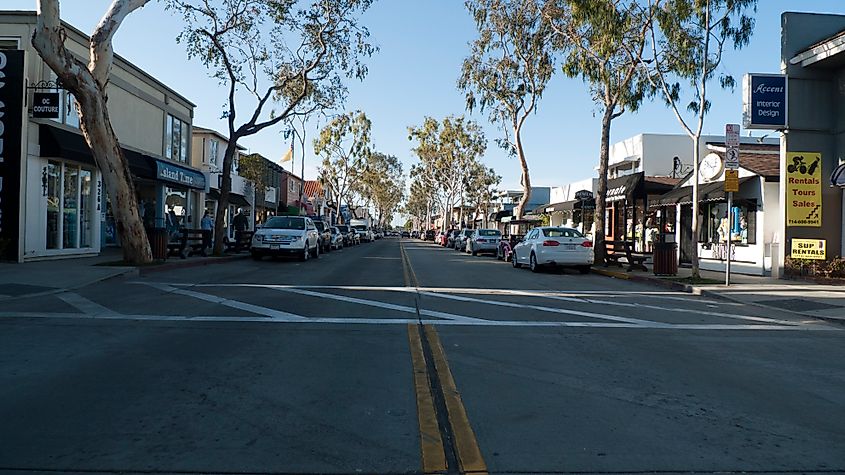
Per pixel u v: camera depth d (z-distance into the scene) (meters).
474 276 19.52
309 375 6.80
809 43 18.20
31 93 18.16
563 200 41.78
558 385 6.57
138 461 4.45
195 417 5.39
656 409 5.79
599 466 4.45
